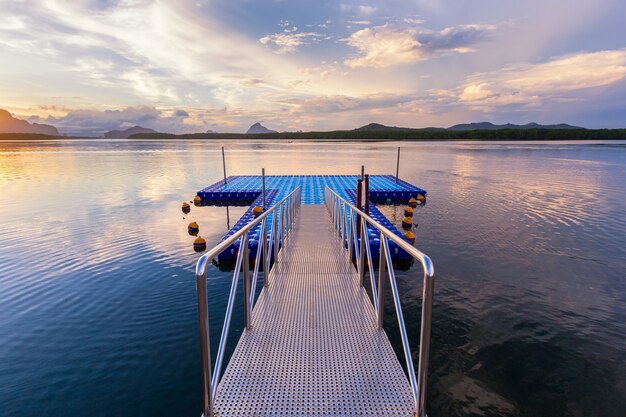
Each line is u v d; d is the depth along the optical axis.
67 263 9.21
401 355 5.48
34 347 5.53
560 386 4.81
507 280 8.27
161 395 4.56
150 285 7.84
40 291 7.50
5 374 4.92
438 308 6.89
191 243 11.23
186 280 8.14
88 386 4.70
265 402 2.38
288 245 7.08
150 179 27.34
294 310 3.84
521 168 35.09
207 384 2.19
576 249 10.55
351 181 23.19
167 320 6.32
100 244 11.01
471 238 11.77
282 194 17.86
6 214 15.35
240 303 6.93
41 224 13.58
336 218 8.24
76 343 5.63
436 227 13.29
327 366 2.79
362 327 3.44
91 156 55.66
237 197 18.80
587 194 20.22
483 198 19.33
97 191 21.61
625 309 6.91
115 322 6.27
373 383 2.58
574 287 7.89
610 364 5.27
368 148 82.00
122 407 4.36
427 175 30.00
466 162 42.44
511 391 4.72
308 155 58.00
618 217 14.62
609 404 4.52
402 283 8.06
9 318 6.40
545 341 5.82
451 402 4.52
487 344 5.73
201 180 26.84
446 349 5.59
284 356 2.92
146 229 13.05
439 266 9.15
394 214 15.89
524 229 12.91
